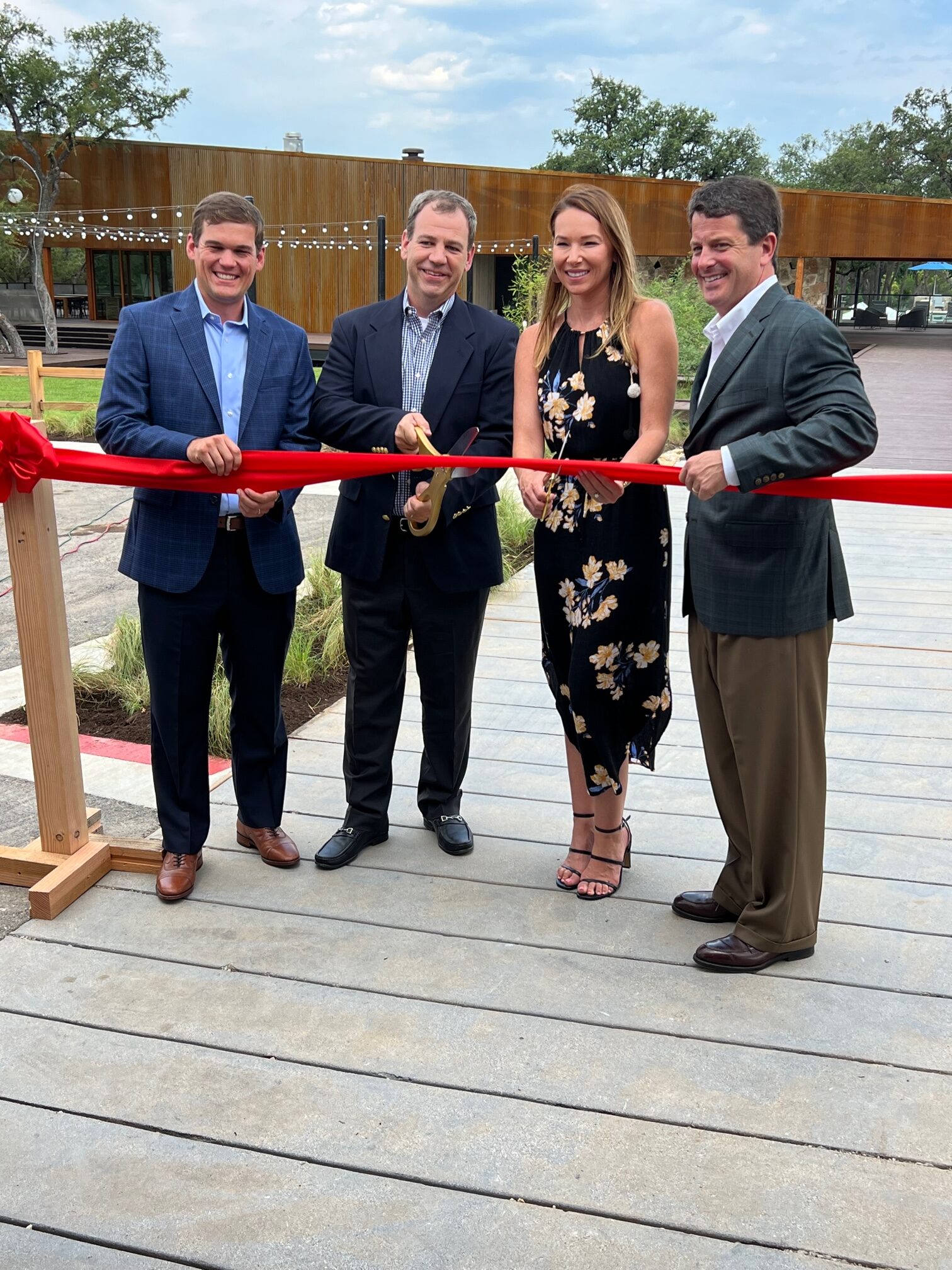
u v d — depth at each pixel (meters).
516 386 2.69
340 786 3.50
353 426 2.76
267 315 2.74
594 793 2.68
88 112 26.14
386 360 2.83
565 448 2.57
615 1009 2.29
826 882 2.85
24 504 2.59
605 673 2.58
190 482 2.50
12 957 2.48
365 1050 2.16
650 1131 1.94
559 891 2.81
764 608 2.25
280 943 2.54
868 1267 1.65
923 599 5.85
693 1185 1.81
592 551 2.54
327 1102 2.01
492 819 3.26
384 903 2.74
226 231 2.51
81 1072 2.09
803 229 28.06
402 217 27.50
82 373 9.41
